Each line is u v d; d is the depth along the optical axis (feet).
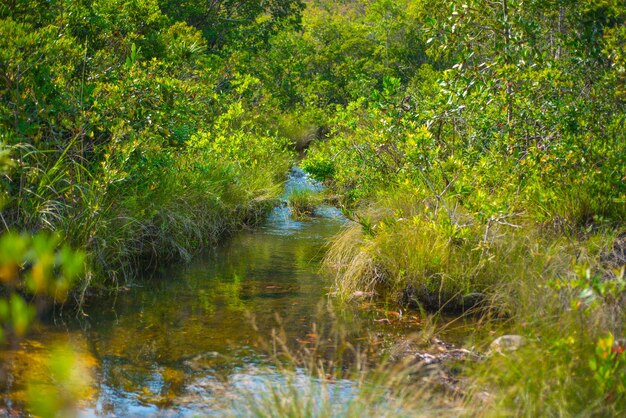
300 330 17.04
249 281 22.18
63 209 20.31
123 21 35.50
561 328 13.61
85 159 21.72
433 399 12.46
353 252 24.39
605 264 18.79
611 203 22.39
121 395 12.74
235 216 32.96
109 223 21.91
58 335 15.89
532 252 18.53
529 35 25.05
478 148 27.58
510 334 15.80
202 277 22.53
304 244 29.14
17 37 21.02
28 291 17.71
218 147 36.60
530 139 25.31
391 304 19.58
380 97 29.19
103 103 23.65
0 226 18.70
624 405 11.10
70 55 24.70
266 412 11.68
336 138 41.81
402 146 28.81
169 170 27.50
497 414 11.22
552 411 11.14
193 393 12.91
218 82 54.49
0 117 19.79
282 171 48.06
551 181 23.12
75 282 19.21
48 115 21.94
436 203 22.86
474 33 26.84
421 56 143.74
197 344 15.76
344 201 39.99
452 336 16.67
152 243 24.39
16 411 11.72
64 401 12.30
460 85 25.39
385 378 13.78
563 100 24.81
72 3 29.66
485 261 19.12
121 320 17.37
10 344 14.99
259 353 15.25
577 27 26.09
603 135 24.25
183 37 45.62
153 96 25.31
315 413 11.59
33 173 19.74
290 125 74.43
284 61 103.65
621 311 14.06
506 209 19.49
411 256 20.16
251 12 91.04
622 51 23.49
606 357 11.03
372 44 147.43
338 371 14.20
